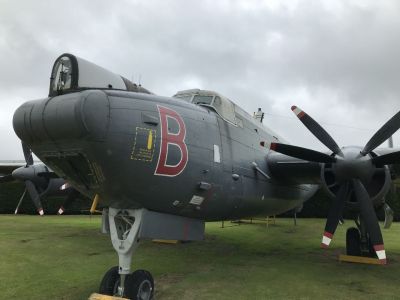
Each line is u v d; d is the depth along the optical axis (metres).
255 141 7.96
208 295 5.50
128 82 5.89
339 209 6.74
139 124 4.84
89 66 5.24
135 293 4.82
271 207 8.76
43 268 7.07
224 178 6.33
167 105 5.55
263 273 7.00
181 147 5.34
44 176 10.25
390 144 10.24
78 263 7.55
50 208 20.62
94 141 4.41
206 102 6.96
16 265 7.28
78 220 17.03
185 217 5.93
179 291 5.70
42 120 4.53
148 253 8.94
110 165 4.60
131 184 4.83
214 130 6.32
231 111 7.30
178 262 7.91
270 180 8.23
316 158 6.94
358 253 8.31
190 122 5.73
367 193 6.63
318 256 8.91
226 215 6.93
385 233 13.65
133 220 5.34
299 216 21.78
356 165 6.55
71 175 5.04
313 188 11.54
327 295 5.63
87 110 4.30
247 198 7.21
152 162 4.94
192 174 5.52
